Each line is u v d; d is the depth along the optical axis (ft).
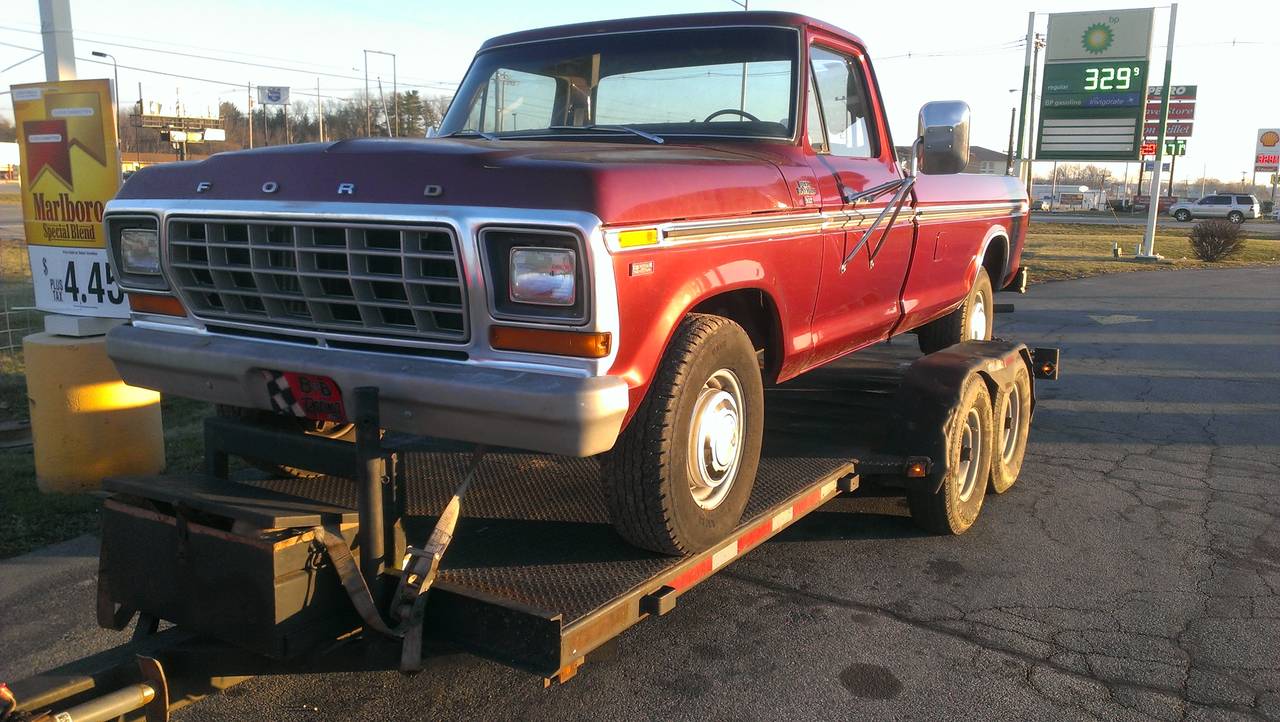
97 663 8.66
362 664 9.05
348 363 9.56
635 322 9.14
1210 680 11.54
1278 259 82.89
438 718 10.64
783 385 18.97
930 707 10.90
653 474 9.75
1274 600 13.83
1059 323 44.16
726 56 13.51
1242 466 20.97
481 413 8.94
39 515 16.79
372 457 8.94
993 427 16.79
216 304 10.84
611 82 13.89
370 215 9.15
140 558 9.23
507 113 14.38
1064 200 255.91
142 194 10.99
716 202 10.34
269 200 9.83
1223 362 34.24
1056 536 16.35
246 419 11.73
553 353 8.87
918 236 16.61
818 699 11.04
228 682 9.29
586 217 8.53
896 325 16.97
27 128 18.16
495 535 10.95
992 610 13.39
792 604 13.53
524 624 8.62
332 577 8.73
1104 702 11.04
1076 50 77.46
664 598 9.50
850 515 17.20
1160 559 15.37
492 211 8.77
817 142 13.87
